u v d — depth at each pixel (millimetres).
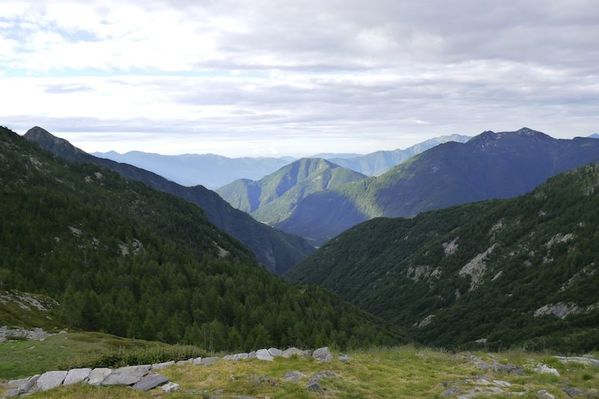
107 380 22438
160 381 21812
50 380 22844
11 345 43562
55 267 113250
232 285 127000
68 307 75625
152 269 125562
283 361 25906
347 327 117438
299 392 19594
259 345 88688
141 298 103250
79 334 52969
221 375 22750
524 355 29969
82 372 23516
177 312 98688
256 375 22516
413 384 22062
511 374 24375
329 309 125500
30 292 88000
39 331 61750
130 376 22875
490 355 30000
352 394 19922
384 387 21562
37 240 124188
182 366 24828
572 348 120125
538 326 163250
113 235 147625
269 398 19391
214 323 88125
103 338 53125
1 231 122875
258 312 107938
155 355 32938
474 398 19828
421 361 27516
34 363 36750
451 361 27734
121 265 122562
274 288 133750
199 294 109125
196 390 20656
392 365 26016
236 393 20062
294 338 96250
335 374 23016
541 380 22969
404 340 142000
